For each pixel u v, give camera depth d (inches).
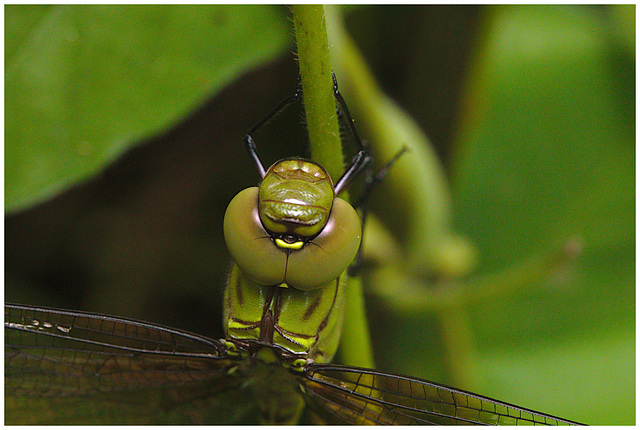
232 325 8.4
